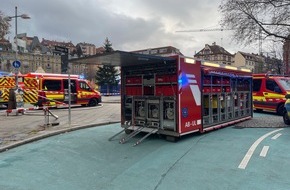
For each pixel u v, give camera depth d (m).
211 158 6.62
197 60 9.16
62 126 11.12
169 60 8.41
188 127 8.72
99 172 5.79
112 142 8.51
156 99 8.88
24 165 6.26
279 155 6.79
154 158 6.73
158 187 4.96
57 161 6.56
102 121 12.62
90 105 22.56
